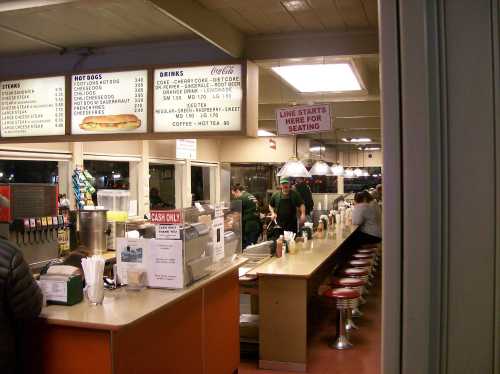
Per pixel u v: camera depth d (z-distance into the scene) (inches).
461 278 27.9
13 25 147.4
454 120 28.1
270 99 252.8
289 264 190.7
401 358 28.8
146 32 154.3
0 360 95.7
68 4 123.3
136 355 108.8
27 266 98.1
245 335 190.2
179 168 341.1
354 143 587.2
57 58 175.0
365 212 308.3
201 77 151.6
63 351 103.3
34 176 219.8
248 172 442.9
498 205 27.4
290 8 128.9
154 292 123.4
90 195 231.1
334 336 211.6
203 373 141.6
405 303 28.7
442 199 28.2
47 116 165.9
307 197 350.3
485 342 27.6
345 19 137.1
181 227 126.3
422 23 28.6
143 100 156.3
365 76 214.5
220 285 153.7
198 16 124.4
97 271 111.7
